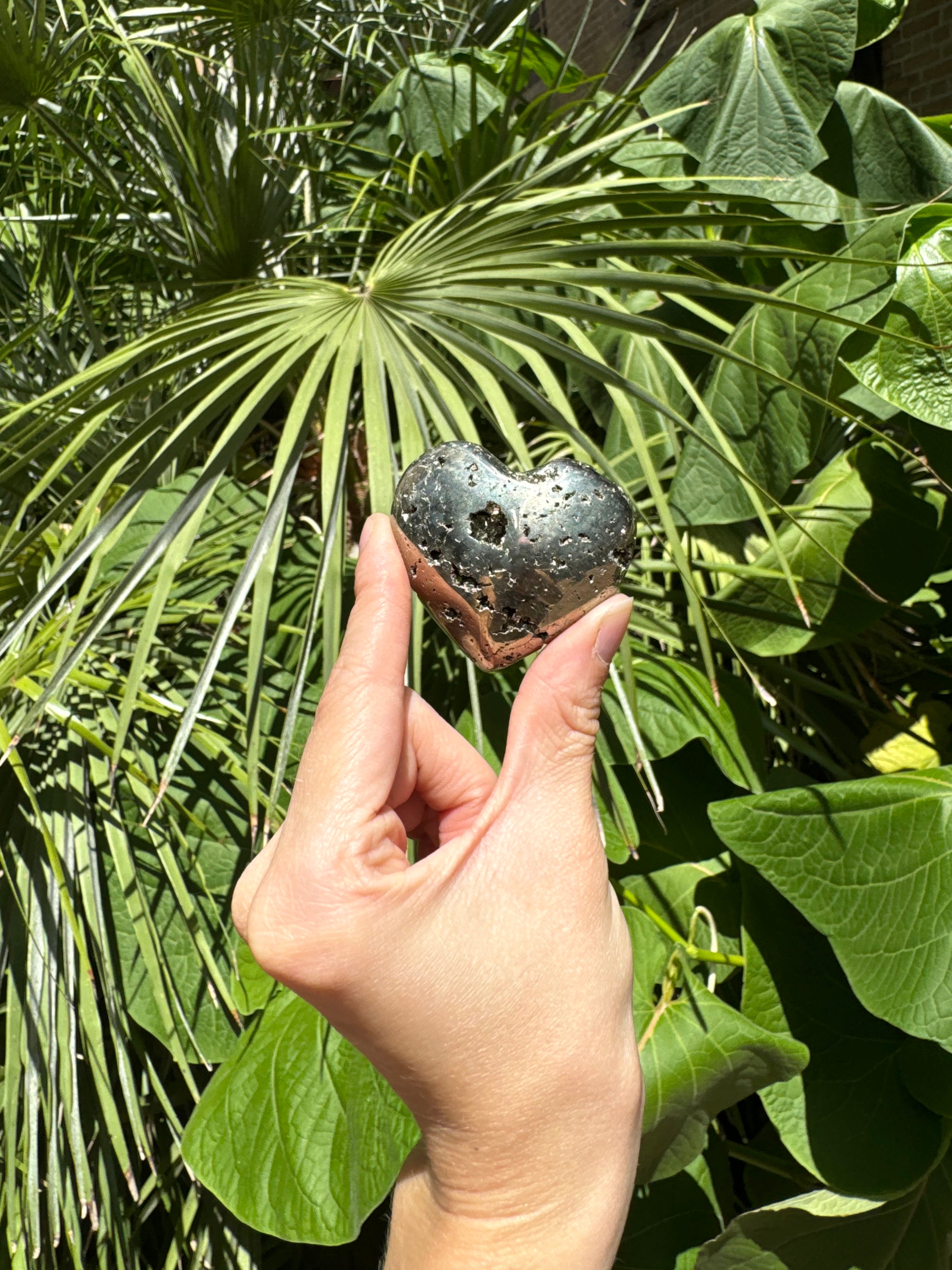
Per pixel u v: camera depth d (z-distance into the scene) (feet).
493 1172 0.74
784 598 1.69
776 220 1.58
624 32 6.52
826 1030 1.51
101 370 1.53
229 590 1.90
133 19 2.46
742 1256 1.46
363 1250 1.76
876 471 1.71
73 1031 1.40
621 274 1.48
